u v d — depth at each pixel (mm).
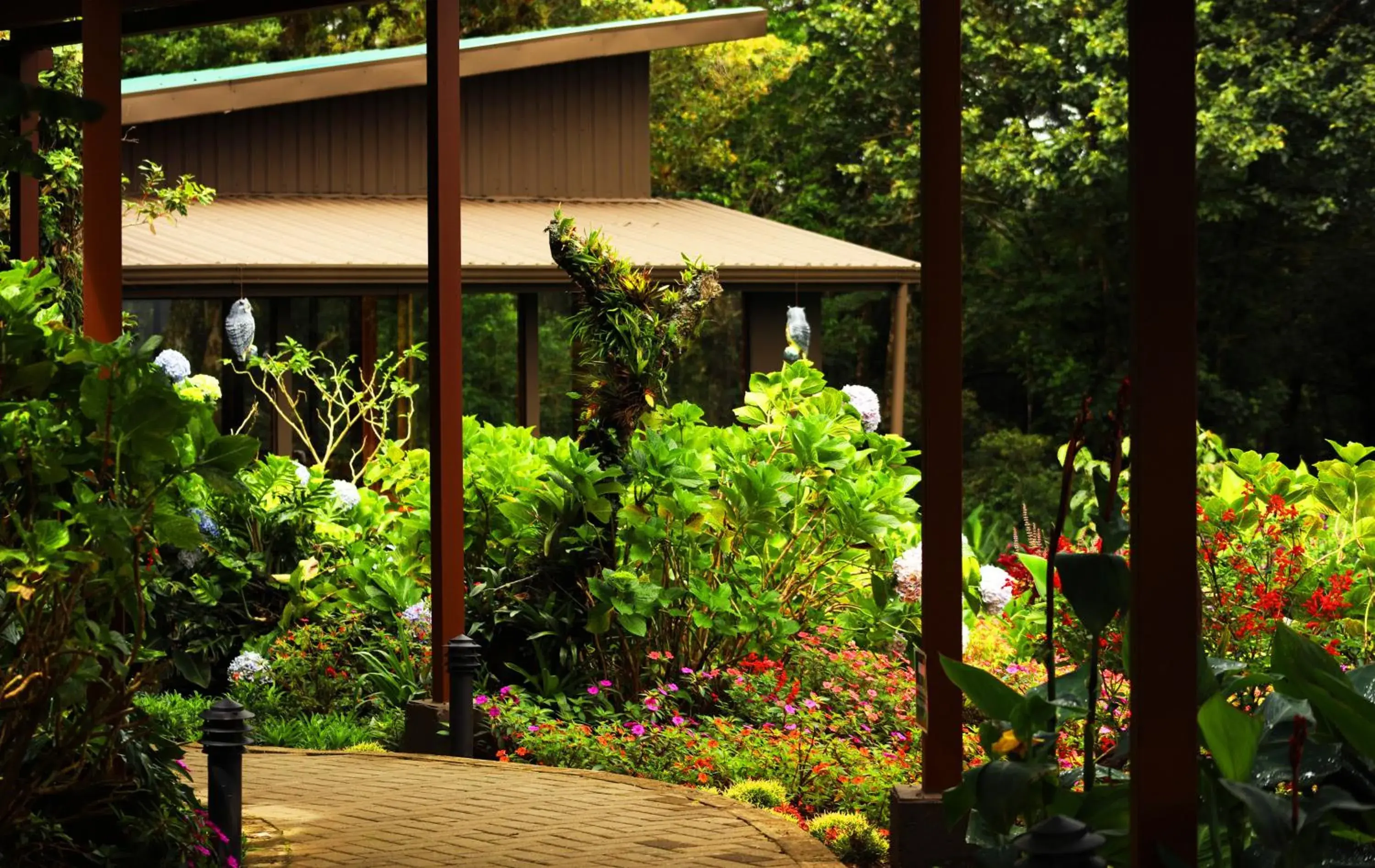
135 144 14992
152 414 4199
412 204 16281
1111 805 3699
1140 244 3371
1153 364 3379
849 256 15734
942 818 5461
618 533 8656
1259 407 23297
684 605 8531
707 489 8945
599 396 8625
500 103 17203
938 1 5473
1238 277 23547
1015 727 3771
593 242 8562
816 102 26953
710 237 16156
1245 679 4109
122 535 4043
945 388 5520
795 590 8898
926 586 5547
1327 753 3609
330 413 12430
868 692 7805
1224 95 21969
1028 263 24766
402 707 8594
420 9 25000
